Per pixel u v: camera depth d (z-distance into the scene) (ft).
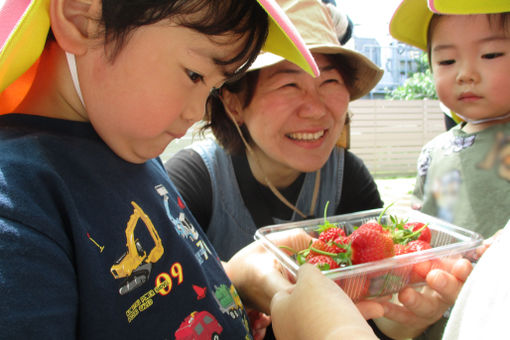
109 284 2.09
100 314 1.98
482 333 1.24
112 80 2.13
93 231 2.09
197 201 5.10
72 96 2.29
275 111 4.53
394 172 29.01
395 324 4.20
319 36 4.50
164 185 3.19
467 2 3.99
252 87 4.60
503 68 4.56
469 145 5.26
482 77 4.68
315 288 2.35
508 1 3.96
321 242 3.73
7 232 1.52
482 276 1.41
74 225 1.90
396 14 5.79
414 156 29.30
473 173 5.06
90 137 2.42
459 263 3.32
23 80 2.35
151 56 2.10
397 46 46.32
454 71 4.96
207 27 2.12
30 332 1.45
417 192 6.39
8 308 1.42
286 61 4.37
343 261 3.51
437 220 4.23
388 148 28.91
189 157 5.42
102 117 2.25
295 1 4.62
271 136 4.69
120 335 2.11
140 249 2.39
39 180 1.81
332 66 4.65
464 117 5.27
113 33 2.02
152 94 2.17
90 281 1.93
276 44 3.13
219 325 2.80
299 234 4.06
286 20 2.40
